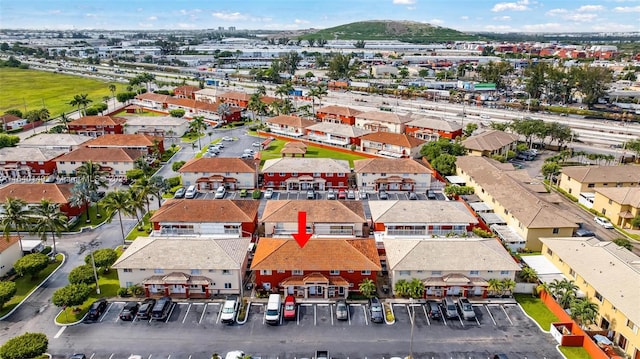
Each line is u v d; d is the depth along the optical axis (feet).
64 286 234.17
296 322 208.23
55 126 530.68
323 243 236.84
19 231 273.33
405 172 367.25
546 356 186.70
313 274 224.94
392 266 224.74
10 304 219.20
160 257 228.22
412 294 217.97
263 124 579.48
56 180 388.16
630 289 196.24
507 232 283.79
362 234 277.64
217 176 371.15
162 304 212.64
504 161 429.79
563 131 472.03
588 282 211.20
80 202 298.15
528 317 212.02
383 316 211.61
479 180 345.92
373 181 369.71
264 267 224.33
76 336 196.85
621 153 469.57
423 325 206.39
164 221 277.23
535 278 230.27
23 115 611.88
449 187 351.87
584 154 435.94
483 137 453.17
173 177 394.52
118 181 392.68
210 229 277.85
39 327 202.69
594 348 184.85
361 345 192.85
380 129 545.85
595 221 317.63
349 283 226.17
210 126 591.37
